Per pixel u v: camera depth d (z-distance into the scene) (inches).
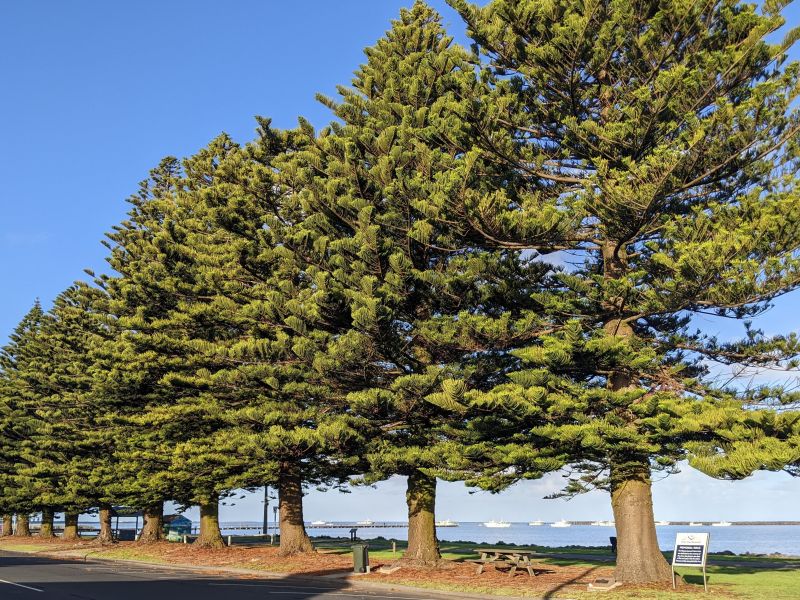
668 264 591.8
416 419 792.9
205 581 774.5
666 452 624.1
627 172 613.3
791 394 610.9
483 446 663.1
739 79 633.0
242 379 911.7
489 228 649.0
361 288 762.8
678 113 637.9
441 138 714.2
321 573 807.1
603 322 693.9
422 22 947.3
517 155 702.5
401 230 767.7
